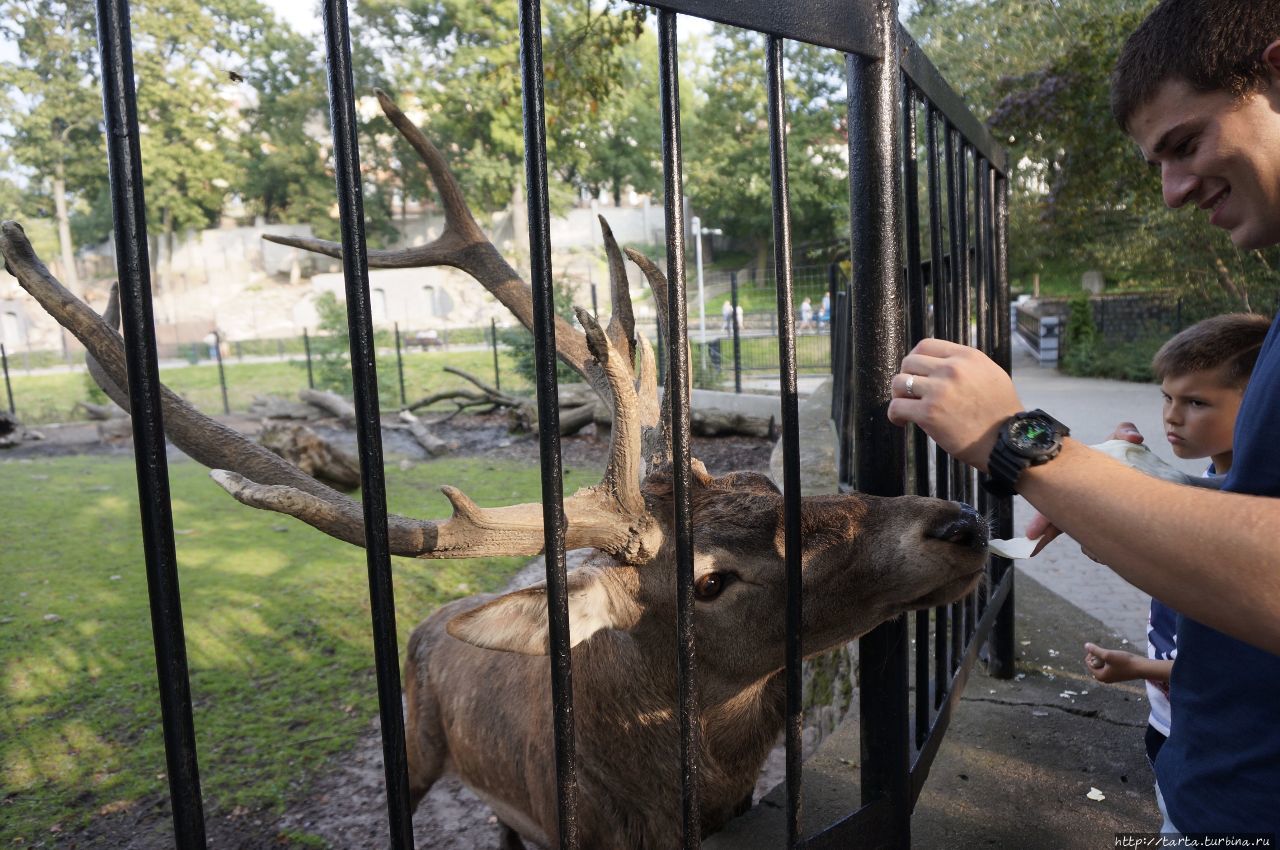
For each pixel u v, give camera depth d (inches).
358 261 44.5
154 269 1974.7
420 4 1641.2
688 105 1941.4
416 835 154.9
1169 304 805.2
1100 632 155.3
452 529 71.2
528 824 112.1
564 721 53.9
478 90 1612.9
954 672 103.3
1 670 223.8
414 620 251.1
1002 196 133.0
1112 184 490.3
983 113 518.9
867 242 68.1
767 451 463.8
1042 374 835.4
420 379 941.2
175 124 1822.1
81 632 247.6
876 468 75.2
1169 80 49.8
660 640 86.3
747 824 93.4
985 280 124.1
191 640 239.0
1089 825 94.0
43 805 165.6
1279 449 46.7
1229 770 53.7
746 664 84.7
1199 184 51.4
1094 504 46.4
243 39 1846.7
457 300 1921.8
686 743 60.8
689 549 58.3
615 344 100.8
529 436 553.6
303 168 1897.1
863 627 80.8
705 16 51.9
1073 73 450.6
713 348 799.7
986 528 75.8
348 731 190.1
